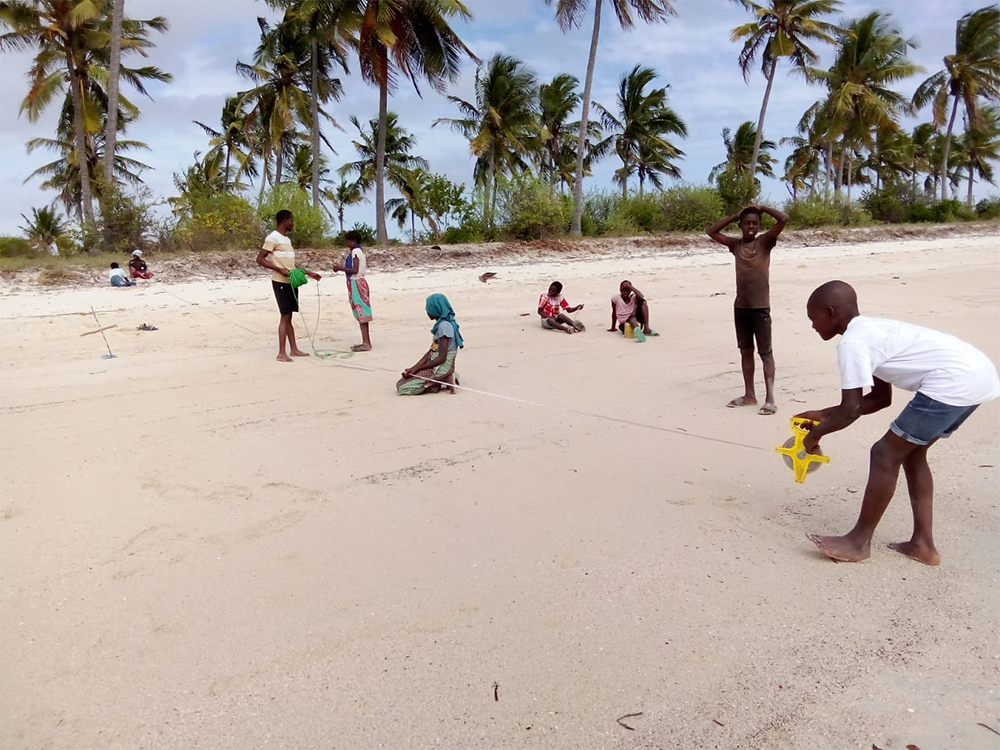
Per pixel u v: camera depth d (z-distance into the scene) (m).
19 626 3.24
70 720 2.66
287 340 10.35
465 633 3.17
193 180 35.84
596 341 10.38
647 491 4.79
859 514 4.21
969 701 2.77
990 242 24.44
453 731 2.60
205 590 3.53
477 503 4.57
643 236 24.25
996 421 6.31
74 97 24.53
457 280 16.39
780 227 6.53
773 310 12.97
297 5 24.53
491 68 31.47
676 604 3.41
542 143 35.81
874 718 2.68
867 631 3.21
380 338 10.49
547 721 2.65
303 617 3.30
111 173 21.58
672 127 40.00
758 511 4.47
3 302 12.91
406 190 38.94
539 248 21.02
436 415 6.54
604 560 3.82
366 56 22.95
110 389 7.46
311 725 2.63
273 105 30.89
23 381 7.85
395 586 3.56
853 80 34.94
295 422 6.29
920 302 13.25
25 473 5.11
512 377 8.16
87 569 3.74
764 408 6.71
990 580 3.63
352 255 9.32
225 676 2.90
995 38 38.94
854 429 6.21
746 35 32.28
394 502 4.59
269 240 8.66
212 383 7.70
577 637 3.15
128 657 3.02
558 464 5.29
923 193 39.00
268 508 4.49
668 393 7.50
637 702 2.75
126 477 5.02
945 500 4.63
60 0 23.33
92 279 15.04
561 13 23.62
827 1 31.11
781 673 2.92
